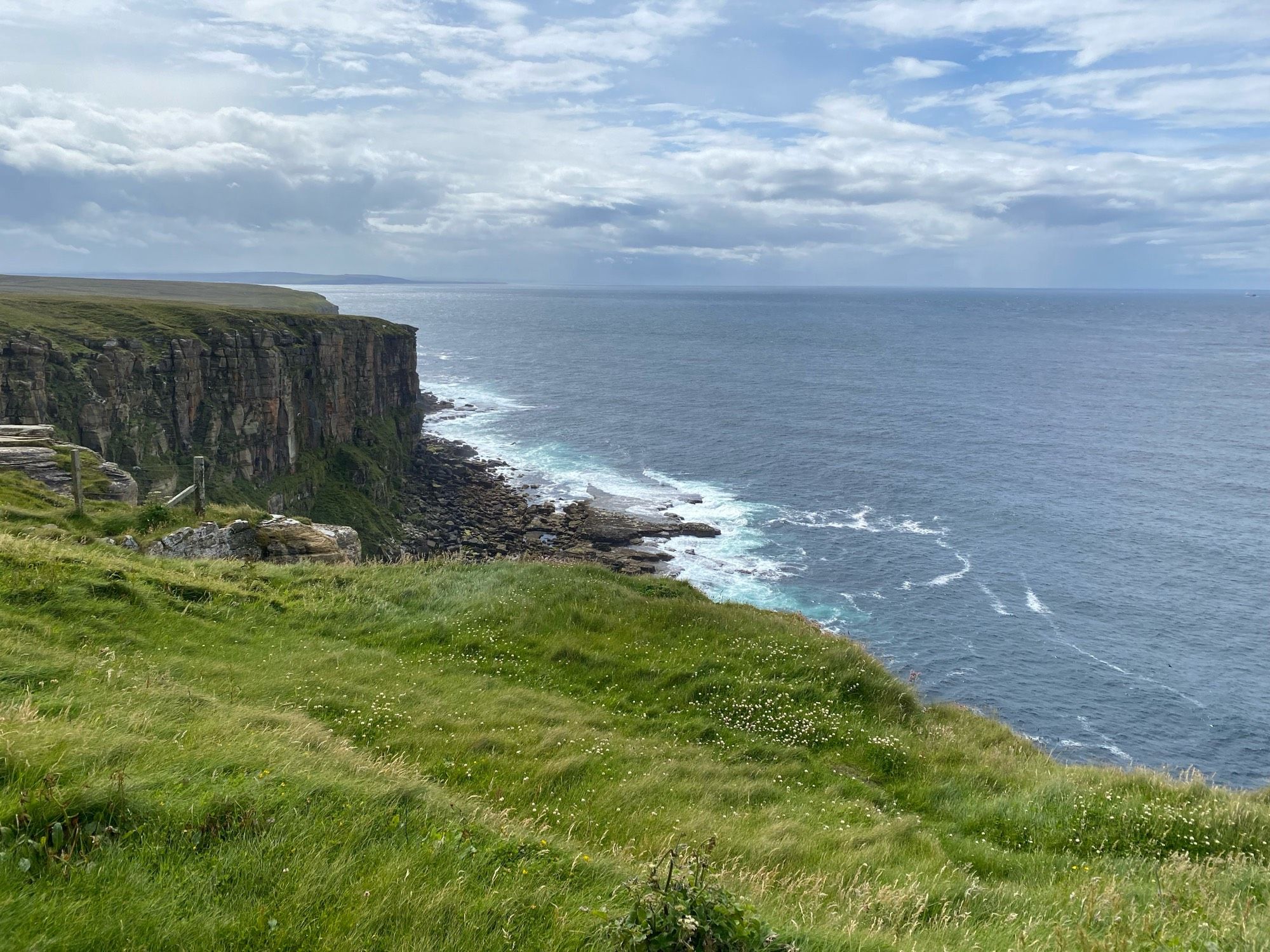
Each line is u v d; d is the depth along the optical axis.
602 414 153.88
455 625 24.70
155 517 29.62
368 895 7.36
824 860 12.59
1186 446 124.88
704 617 27.03
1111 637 62.56
